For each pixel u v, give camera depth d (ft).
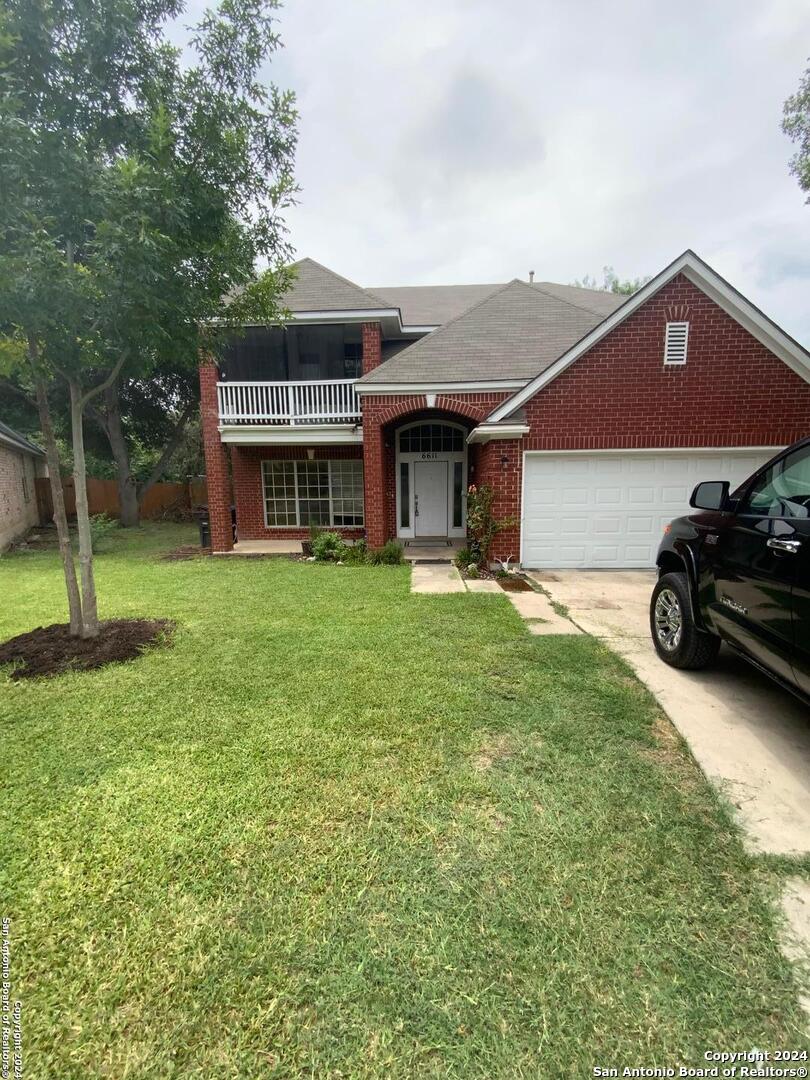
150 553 39.40
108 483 66.08
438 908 6.59
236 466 43.78
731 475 28.35
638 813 8.43
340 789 9.04
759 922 6.42
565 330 35.47
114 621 18.94
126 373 17.24
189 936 6.20
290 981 5.66
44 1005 5.42
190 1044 5.07
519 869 7.23
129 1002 5.47
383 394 33.37
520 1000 5.45
